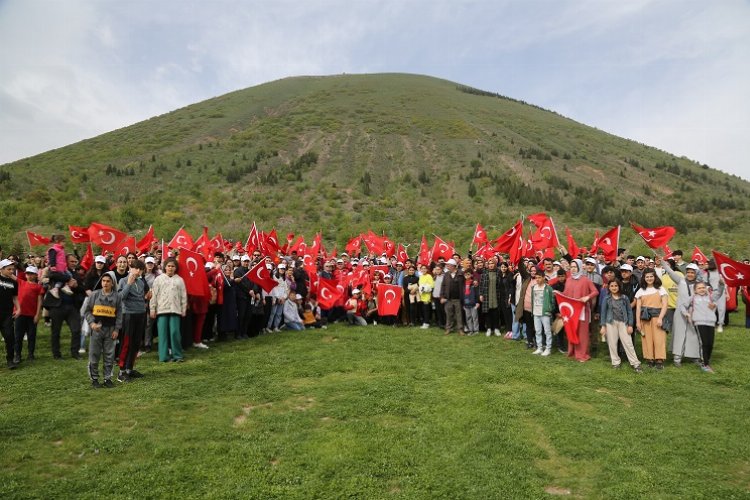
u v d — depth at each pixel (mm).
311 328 15422
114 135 123250
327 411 7789
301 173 89500
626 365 10719
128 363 9203
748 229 67750
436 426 7199
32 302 10500
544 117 150875
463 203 75750
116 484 5375
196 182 84375
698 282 10609
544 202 72375
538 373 9922
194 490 5340
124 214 62250
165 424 7070
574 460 6266
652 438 6867
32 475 5535
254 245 16781
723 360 11125
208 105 152500
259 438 6676
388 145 107562
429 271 16469
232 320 12922
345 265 18609
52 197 71312
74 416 7242
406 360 11117
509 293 13664
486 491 5426
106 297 8758
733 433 7094
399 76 194875
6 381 9008
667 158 121438
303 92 163875
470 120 130625
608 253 13953
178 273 11328
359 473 5770
